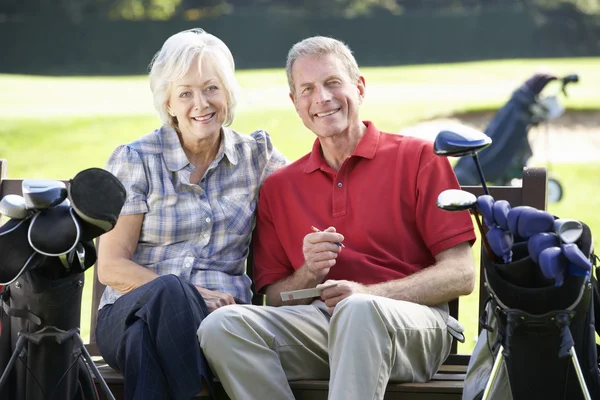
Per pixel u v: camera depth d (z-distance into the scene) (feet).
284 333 11.39
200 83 12.72
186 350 10.55
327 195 12.80
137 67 114.42
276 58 118.01
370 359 10.30
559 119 61.41
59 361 10.16
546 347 8.79
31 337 10.02
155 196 12.66
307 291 11.55
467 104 64.75
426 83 79.82
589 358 9.46
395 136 12.92
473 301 20.27
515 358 8.97
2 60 113.80
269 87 75.56
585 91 73.82
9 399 10.51
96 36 116.37
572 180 44.37
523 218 8.61
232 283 12.76
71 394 10.44
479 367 10.45
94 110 65.36
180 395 10.40
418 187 12.43
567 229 8.50
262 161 13.39
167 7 139.64
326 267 11.85
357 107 12.96
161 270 12.66
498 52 118.32
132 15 133.90
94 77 100.22
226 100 13.04
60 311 9.96
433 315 11.66
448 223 12.14
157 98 12.94
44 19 120.06
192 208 12.72
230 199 12.96
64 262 9.73
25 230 9.54
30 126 58.39
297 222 12.89
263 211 13.19
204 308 11.16
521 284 8.75
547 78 31.96
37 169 47.78
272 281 13.01
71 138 55.36
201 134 12.73
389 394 11.05
